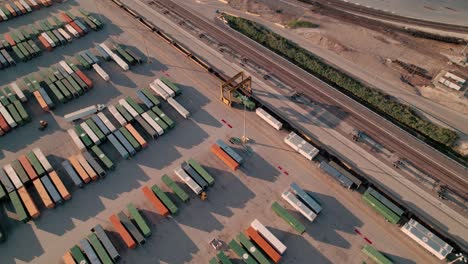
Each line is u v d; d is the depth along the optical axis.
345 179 80.56
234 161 84.75
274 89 102.75
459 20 124.69
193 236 74.62
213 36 120.31
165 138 92.25
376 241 72.69
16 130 94.94
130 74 108.19
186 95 101.88
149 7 132.00
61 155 89.06
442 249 68.88
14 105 97.81
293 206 77.50
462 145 90.12
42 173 83.50
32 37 120.50
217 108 98.62
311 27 124.00
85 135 90.44
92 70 109.62
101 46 113.56
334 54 114.81
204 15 128.88
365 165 85.12
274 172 84.56
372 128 93.06
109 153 89.38
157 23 125.19
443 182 81.75
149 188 81.94
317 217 76.62
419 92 102.56
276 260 68.94
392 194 79.75
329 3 134.38
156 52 114.94
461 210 76.88
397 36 119.44
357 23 124.88
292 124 93.81
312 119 95.19
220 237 74.12
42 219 78.00
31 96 102.75
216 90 103.25
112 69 109.81
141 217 75.75
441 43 116.62
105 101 101.06
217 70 108.44
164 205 77.94
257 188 81.75
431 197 79.06
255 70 108.44
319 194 80.44
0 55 112.19
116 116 94.62
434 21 124.69
